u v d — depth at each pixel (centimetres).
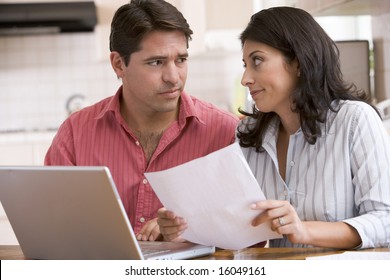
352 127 243
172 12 264
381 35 407
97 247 205
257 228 210
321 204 243
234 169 199
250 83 245
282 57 241
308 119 245
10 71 664
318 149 248
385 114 388
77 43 667
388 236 229
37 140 586
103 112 294
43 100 666
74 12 614
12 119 665
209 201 207
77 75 668
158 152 288
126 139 292
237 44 587
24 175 207
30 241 225
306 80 242
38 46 664
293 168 253
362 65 407
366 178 237
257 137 262
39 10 616
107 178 188
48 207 208
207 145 292
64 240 213
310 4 422
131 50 266
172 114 290
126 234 195
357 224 223
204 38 585
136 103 283
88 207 198
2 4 618
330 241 220
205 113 297
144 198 288
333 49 249
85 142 297
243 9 584
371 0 369
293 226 208
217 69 673
